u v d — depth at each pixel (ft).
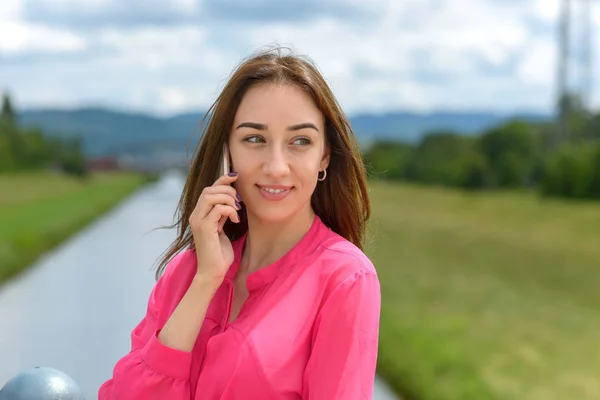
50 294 45.60
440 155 224.53
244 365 6.73
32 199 182.60
